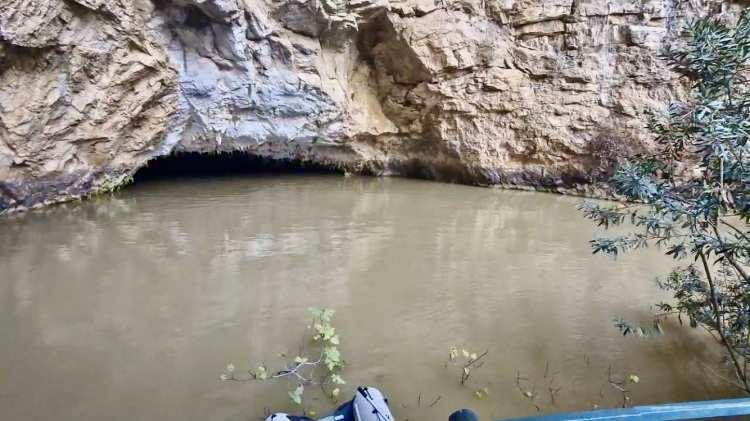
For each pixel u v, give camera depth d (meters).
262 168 12.05
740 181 2.01
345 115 10.17
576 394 2.66
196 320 3.33
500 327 3.42
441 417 2.43
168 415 2.32
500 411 2.49
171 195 7.91
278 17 8.31
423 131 10.97
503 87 9.96
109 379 2.59
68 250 4.73
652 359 3.04
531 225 6.62
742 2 8.89
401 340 3.19
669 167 2.37
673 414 1.41
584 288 4.19
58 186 6.55
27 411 2.29
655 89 9.27
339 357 2.85
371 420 2.13
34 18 5.36
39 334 3.02
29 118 5.82
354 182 10.40
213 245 5.12
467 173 10.59
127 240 5.17
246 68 8.17
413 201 8.29
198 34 7.63
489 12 9.94
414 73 10.20
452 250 5.26
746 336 2.61
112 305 3.50
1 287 3.72
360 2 8.81
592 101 9.65
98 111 6.62
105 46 6.35
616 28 9.41
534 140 9.98
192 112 8.20
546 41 9.88
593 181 9.38
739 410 1.43
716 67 2.04
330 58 9.66
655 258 5.04
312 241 5.44
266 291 3.90
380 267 4.61
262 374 2.71
